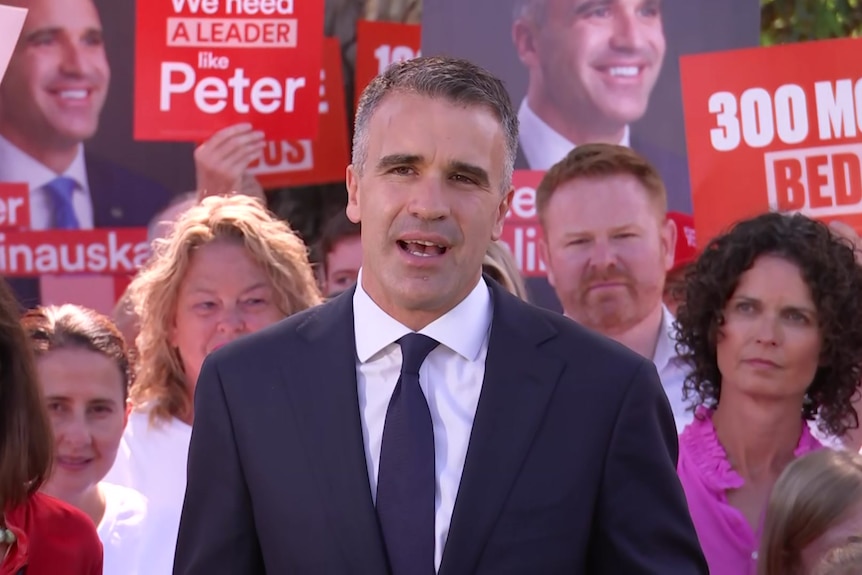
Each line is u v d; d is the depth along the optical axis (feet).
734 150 18.51
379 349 10.58
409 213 10.12
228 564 10.50
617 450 10.36
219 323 17.13
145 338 17.40
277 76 18.20
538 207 18.58
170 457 17.08
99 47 18.34
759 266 15.66
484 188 10.27
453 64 10.44
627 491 10.32
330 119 19.03
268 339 11.00
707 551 15.33
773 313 15.58
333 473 10.25
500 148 10.39
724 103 18.51
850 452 13.24
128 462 17.03
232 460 10.64
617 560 10.30
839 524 12.54
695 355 16.26
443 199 10.11
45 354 15.88
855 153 18.31
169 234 18.43
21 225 18.29
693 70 18.53
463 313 10.64
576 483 10.22
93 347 16.15
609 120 18.69
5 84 18.13
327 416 10.44
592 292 18.31
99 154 18.43
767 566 13.07
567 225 18.35
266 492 10.39
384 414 10.47
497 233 10.94
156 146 18.45
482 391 10.44
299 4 18.13
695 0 18.56
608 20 18.60
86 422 15.98
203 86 18.15
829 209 18.38
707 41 18.60
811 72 18.37
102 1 18.29
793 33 23.48
